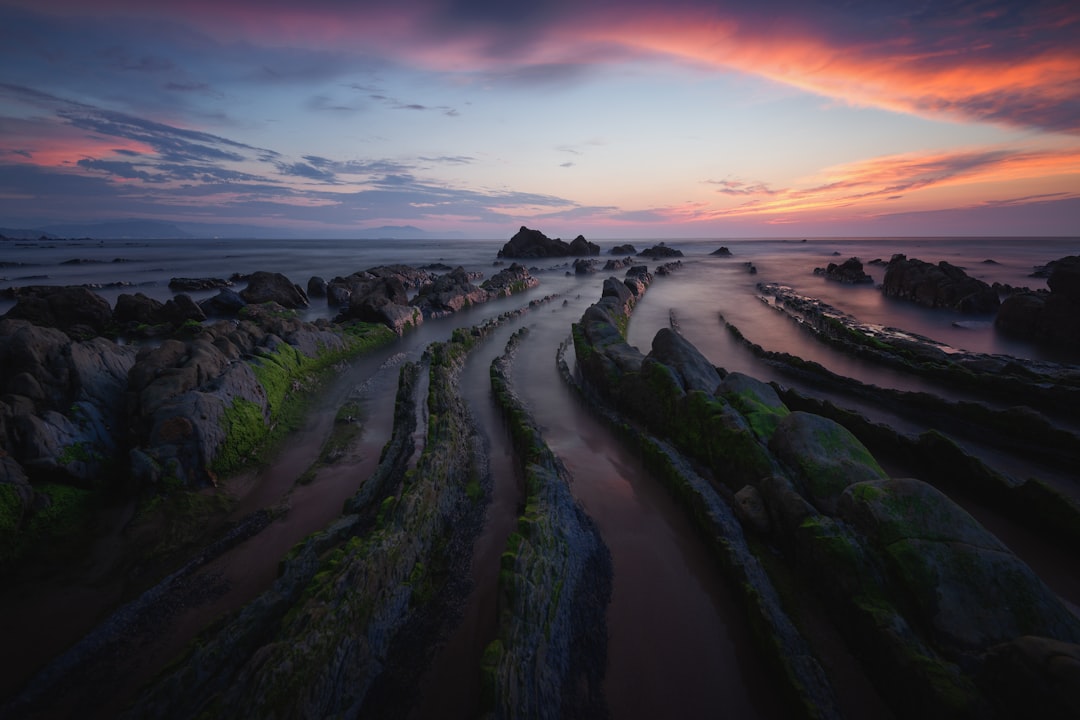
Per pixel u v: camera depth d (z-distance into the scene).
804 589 8.48
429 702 6.77
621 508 11.28
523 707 6.27
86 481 11.35
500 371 21.03
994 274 65.00
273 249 188.38
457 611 8.27
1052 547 10.09
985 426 15.23
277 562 9.48
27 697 6.91
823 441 10.93
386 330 28.33
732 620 8.27
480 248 187.75
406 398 16.80
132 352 15.60
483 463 13.06
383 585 7.93
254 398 14.63
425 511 9.67
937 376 20.52
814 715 6.21
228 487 12.00
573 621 8.02
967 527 7.78
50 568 9.38
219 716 5.60
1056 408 17.20
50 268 86.88
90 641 7.74
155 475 11.16
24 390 12.11
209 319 35.62
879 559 7.78
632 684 7.15
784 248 165.62
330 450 13.98
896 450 13.45
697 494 10.70
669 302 42.19
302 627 6.64
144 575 9.30
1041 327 28.41
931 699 5.98
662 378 14.62
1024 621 6.78
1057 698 5.07
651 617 8.31
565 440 14.82
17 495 9.84
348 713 6.51
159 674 6.73
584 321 23.92
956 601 7.02
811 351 25.33
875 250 146.25
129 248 197.12
